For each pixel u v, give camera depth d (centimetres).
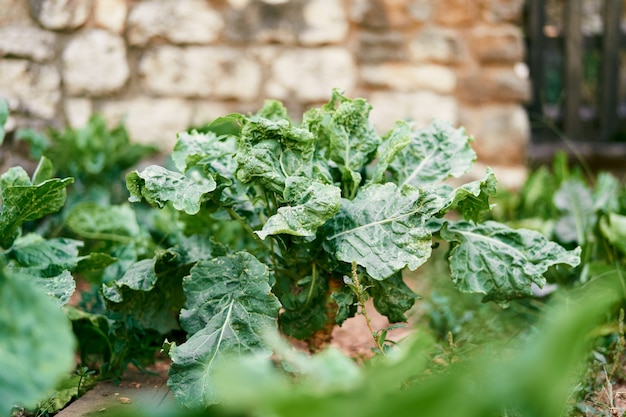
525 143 448
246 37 432
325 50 436
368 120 209
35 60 406
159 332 214
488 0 439
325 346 218
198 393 162
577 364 191
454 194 185
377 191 191
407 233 179
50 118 411
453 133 215
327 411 74
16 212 198
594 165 548
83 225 258
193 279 182
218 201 195
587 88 704
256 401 73
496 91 446
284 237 191
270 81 436
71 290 188
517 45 441
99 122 376
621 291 226
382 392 81
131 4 423
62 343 95
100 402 194
